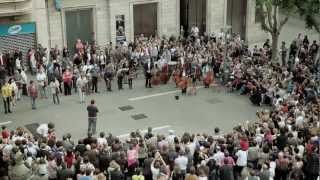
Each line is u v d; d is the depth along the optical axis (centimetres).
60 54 3550
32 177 1836
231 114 2930
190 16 4141
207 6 4084
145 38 3741
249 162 2023
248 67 3241
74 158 1931
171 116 2897
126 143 2073
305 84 2875
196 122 2828
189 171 1858
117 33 3834
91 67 3169
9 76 3366
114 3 3744
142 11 3906
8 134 2161
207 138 2152
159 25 3975
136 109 2977
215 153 1980
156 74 3319
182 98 3150
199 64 3316
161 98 3142
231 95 3200
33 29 3500
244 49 3662
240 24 4303
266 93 2997
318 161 1991
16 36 3459
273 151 2050
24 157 1898
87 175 1742
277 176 1998
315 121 2316
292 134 2120
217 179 1933
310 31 4478
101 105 3012
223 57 3356
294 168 1962
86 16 3734
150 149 2011
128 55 3472
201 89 3288
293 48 3691
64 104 3017
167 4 3950
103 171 1930
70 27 3703
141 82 3384
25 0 3353
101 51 3519
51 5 3569
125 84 3338
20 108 2955
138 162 2020
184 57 3375
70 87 3128
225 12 4150
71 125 2755
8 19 3400
